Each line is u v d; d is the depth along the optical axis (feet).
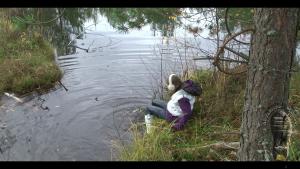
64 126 19.84
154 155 16.28
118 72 28.78
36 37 33.88
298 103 19.63
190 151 16.63
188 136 18.24
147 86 25.76
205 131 18.51
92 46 36.88
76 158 16.81
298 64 23.59
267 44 12.90
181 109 18.66
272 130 13.87
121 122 20.36
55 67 28.22
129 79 27.17
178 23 21.75
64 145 17.92
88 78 27.48
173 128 18.63
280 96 13.44
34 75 25.96
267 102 13.47
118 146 17.48
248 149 14.37
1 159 16.69
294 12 12.66
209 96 21.39
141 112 21.59
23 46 31.65
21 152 17.29
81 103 22.88
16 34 33.58
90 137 18.70
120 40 38.70
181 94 18.81
